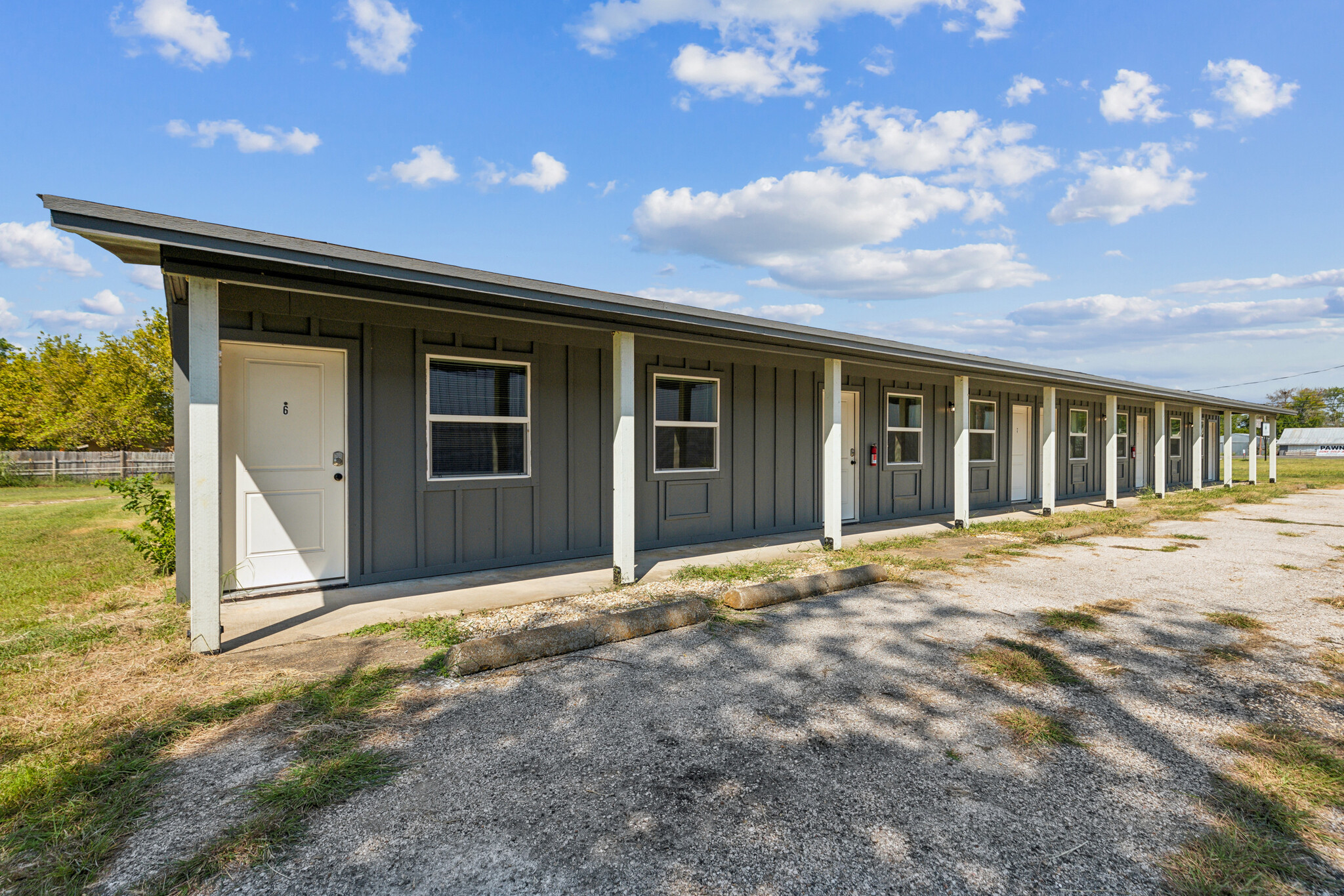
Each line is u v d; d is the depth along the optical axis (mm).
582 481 6695
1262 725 2844
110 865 1898
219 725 2830
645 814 2160
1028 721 2865
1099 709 3021
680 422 7570
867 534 8641
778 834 2047
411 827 2084
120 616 4582
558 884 1812
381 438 5504
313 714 2945
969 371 8969
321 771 2398
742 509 8133
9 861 1919
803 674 3473
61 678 3361
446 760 2529
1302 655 3783
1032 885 1812
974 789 2322
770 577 5777
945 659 3701
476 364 6027
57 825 2084
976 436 11562
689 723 2873
